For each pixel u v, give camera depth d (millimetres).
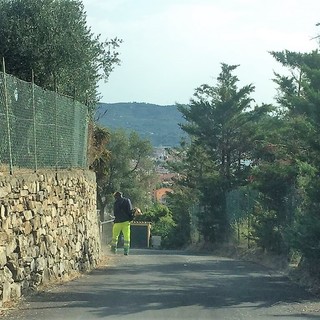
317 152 13977
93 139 24453
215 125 38094
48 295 11914
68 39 19953
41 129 14508
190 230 41250
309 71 14148
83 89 21297
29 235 12406
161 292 12422
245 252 23578
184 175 44688
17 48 19375
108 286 13258
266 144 24125
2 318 9656
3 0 19625
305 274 14695
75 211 16859
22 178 12188
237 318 9891
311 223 12898
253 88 37906
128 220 23109
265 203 19875
